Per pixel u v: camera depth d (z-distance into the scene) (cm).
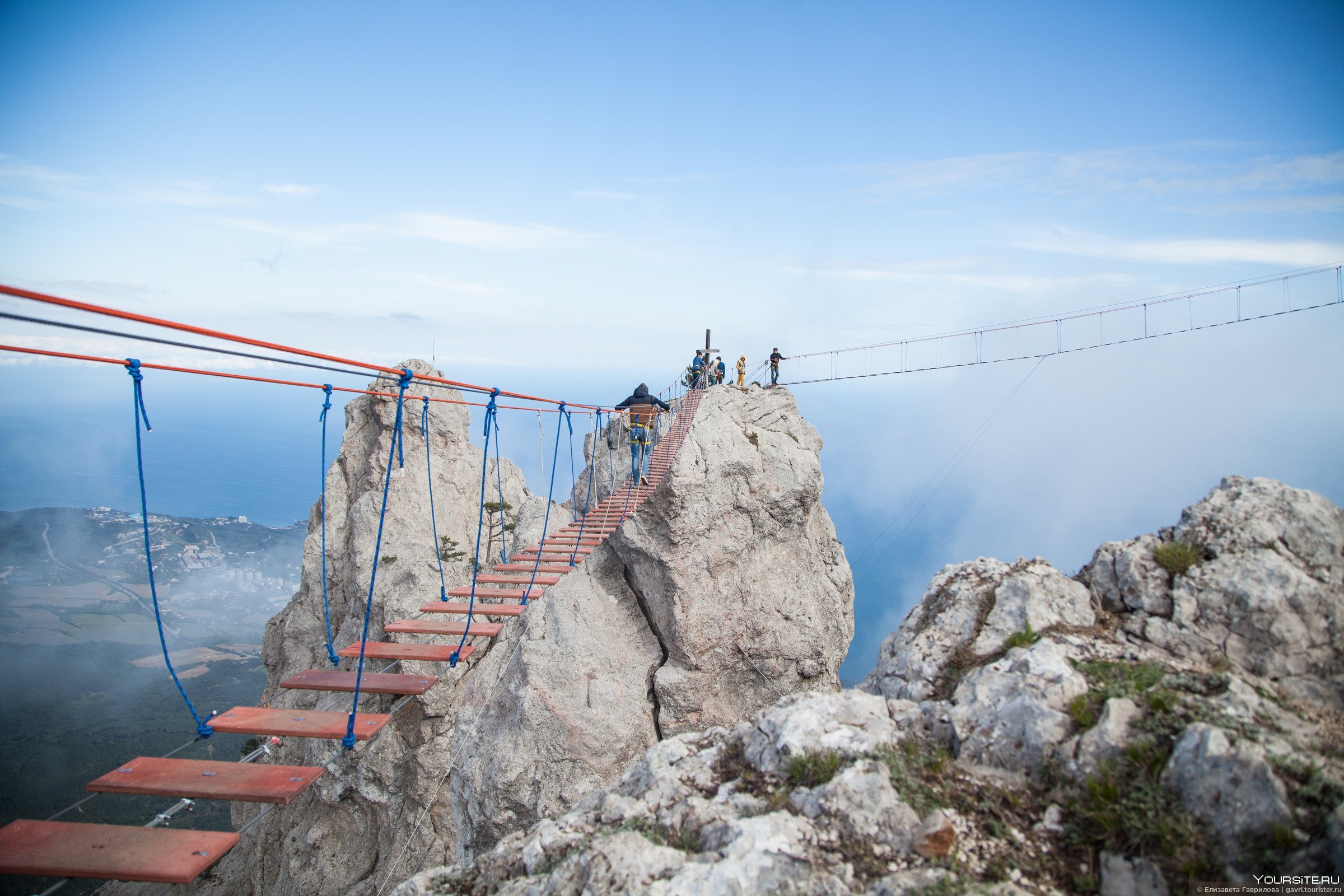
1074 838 679
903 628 1105
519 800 2595
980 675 866
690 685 2811
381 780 3191
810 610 2978
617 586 3033
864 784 748
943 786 760
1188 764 668
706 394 3362
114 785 851
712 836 739
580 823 859
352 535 3678
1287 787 627
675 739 991
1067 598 960
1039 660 843
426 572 3497
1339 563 881
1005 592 1000
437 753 3138
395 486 3741
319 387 1098
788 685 2919
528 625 2941
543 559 1780
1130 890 625
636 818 821
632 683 2844
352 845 3284
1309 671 795
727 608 2892
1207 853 617
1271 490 963
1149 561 945
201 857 747
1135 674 802
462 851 2683
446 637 3244
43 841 752
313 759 3309
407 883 900
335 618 3753
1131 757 701
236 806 3822
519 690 2767
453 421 3959
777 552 3031
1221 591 863
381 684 1159
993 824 708
